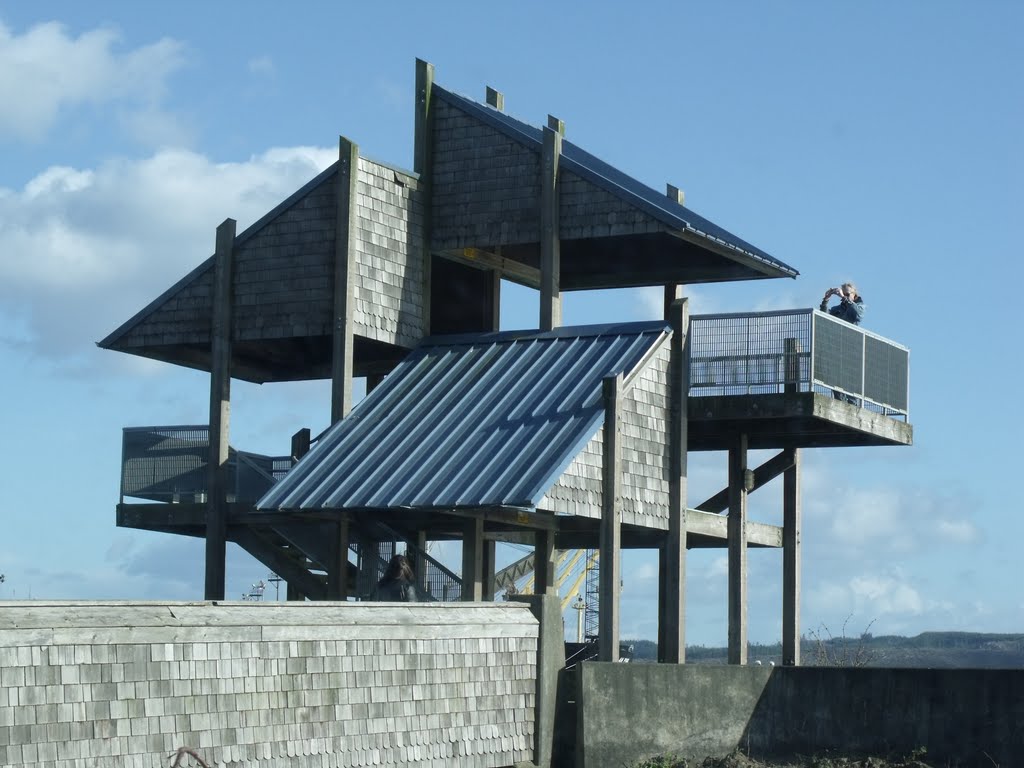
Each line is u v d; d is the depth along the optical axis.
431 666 20.66
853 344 31.53
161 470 32.44
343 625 19.34
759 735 23.06
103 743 16.19
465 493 26.86
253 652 18.05
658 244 33.34
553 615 22.81
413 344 32.53
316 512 28.55
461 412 29.64
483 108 34.12
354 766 19.27
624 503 28.66
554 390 29.41
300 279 31.81
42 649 15.70
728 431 32.25
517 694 22.19
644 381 29.56
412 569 29.11
